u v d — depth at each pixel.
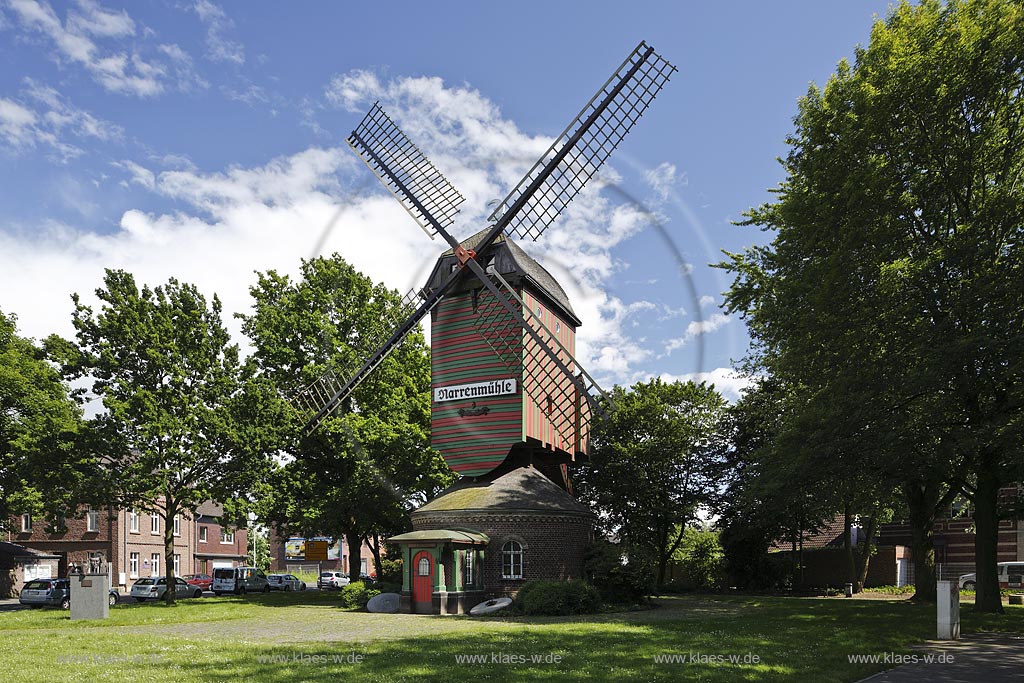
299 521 38.06
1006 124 22.89
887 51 22.98
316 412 36.12
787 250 25.38
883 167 22.45
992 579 24.47
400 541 29.03
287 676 13.35
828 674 13.79
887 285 21.70
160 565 60.41
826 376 24.16
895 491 32.66
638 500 42.69
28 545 55.03
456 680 12.98
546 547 30.48
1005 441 20.72
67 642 18.73
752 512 38.91
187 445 34.50
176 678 13.17
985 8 22.06
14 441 32.84
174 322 36.22
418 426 36.12
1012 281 19.73
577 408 33.44
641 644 17.58
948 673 14.11
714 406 43.62
